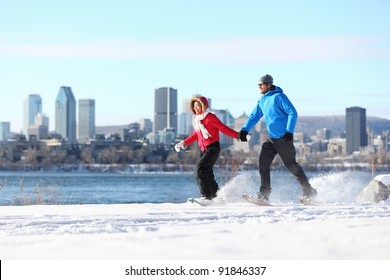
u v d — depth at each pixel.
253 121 15.04
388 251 5.38
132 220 10.47
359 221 8.71
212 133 14.59
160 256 5.58
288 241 6.09
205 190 14.47
